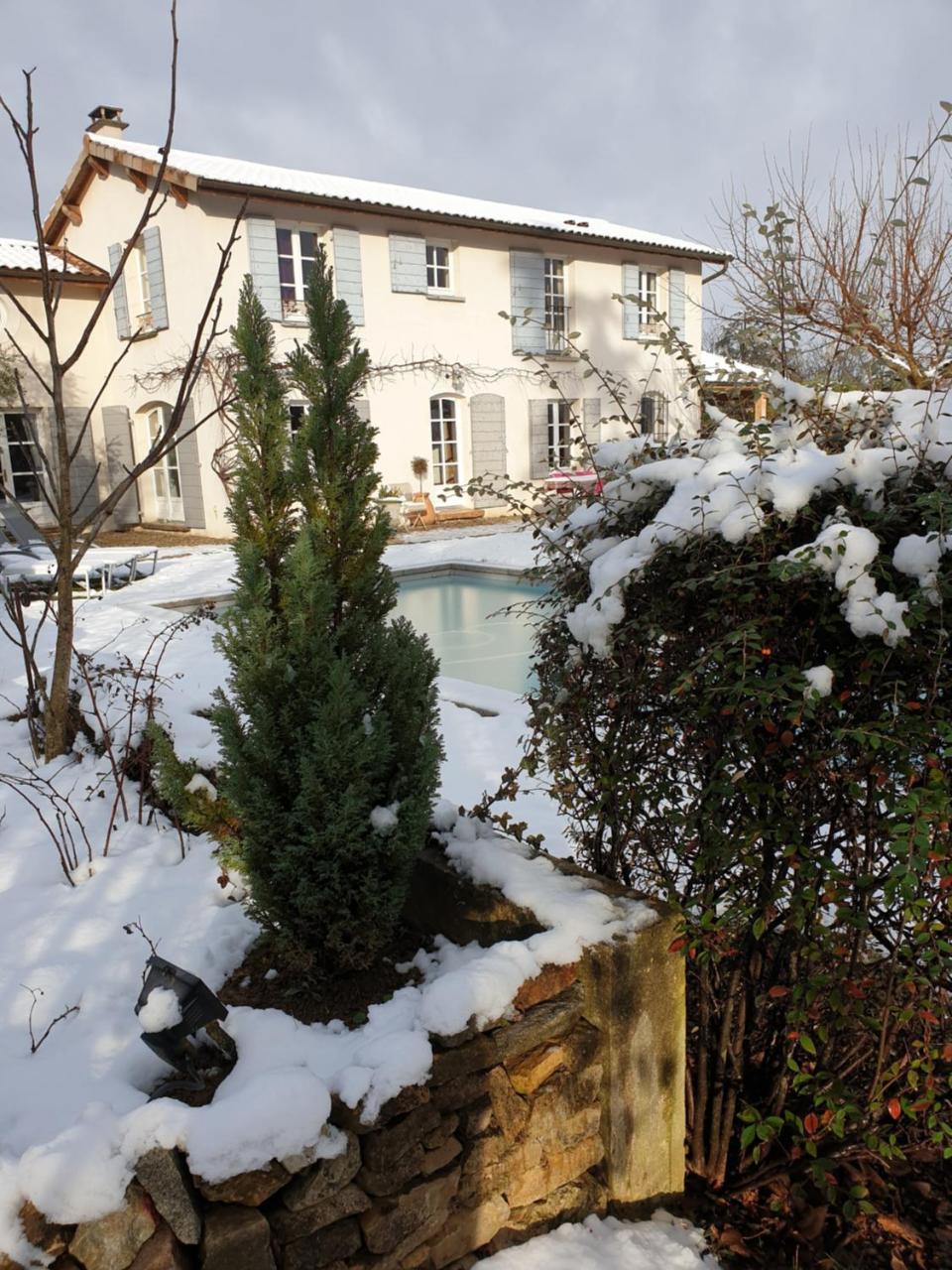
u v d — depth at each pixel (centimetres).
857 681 155
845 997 177
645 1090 192
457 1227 170
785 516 162
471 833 229
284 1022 184
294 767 192
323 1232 151
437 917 223
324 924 195
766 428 188
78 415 1485
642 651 186
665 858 204
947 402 179
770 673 154
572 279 1711
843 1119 175
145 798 342
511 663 790
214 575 1052
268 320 204
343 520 204
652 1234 189
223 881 239
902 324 353
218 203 1297
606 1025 185
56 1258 131
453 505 1631
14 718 441
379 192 1588
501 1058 171
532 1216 182
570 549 212
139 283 1459
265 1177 145
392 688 201
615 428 1800
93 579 1027
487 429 1627
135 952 228
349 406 207
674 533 171
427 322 1540
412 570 1108
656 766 196
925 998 168
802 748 166
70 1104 162
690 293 1903
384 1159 156
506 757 448
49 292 282
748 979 199
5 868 289
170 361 1398
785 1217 198
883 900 174
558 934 185
